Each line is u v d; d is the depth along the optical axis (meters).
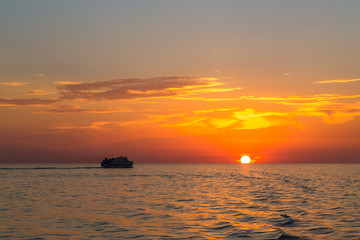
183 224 46.88
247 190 100.31
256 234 40.16
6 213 56.91
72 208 62.91
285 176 188.25
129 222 48.59
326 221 48.00
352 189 101.00
